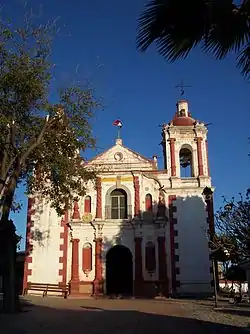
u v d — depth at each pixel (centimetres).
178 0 873
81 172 2567
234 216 2438
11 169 2259
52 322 1731
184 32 912
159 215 3697
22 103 2144
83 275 3616
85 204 3791
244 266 2161
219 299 3256
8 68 2084
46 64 2159
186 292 3516
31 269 3622
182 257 3609
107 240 3691
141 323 1755
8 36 2070
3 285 2088
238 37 927
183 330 1588
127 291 3750
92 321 1789
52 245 3684
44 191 2702
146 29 906
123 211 3791
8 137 2102
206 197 3616
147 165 3869
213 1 854
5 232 2092
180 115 4219
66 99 2289
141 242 3662
